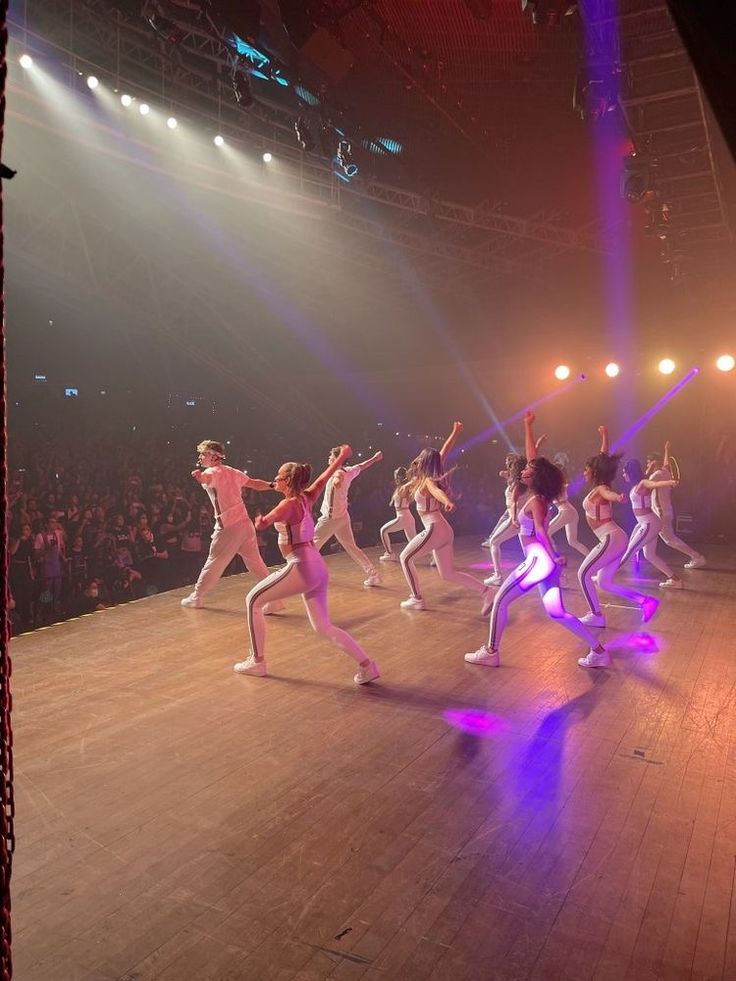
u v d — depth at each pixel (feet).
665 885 10.80
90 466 54.13
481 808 13.05
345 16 30.42
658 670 21.01
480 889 10.66
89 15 36.24
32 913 10.02
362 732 16.35
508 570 35.65
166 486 50.37
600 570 26.18
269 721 16.89
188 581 44.01
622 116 29.66
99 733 16.10
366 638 23.97
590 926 9.84
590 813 12.92
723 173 32.22
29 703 17.81
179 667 20.63
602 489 25.30
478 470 76.07
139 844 11.74
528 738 16.15
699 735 16.42
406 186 51.67
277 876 10.93
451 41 32.35
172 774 14.20
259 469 71.51
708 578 35.55
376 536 57.52
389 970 9.00
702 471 65.92
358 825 12.42
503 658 22.02
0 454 3.19
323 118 39.09
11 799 3.33
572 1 24.61
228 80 37.76
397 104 38.60
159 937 9.57
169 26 32.48
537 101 37.32
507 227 55.31
